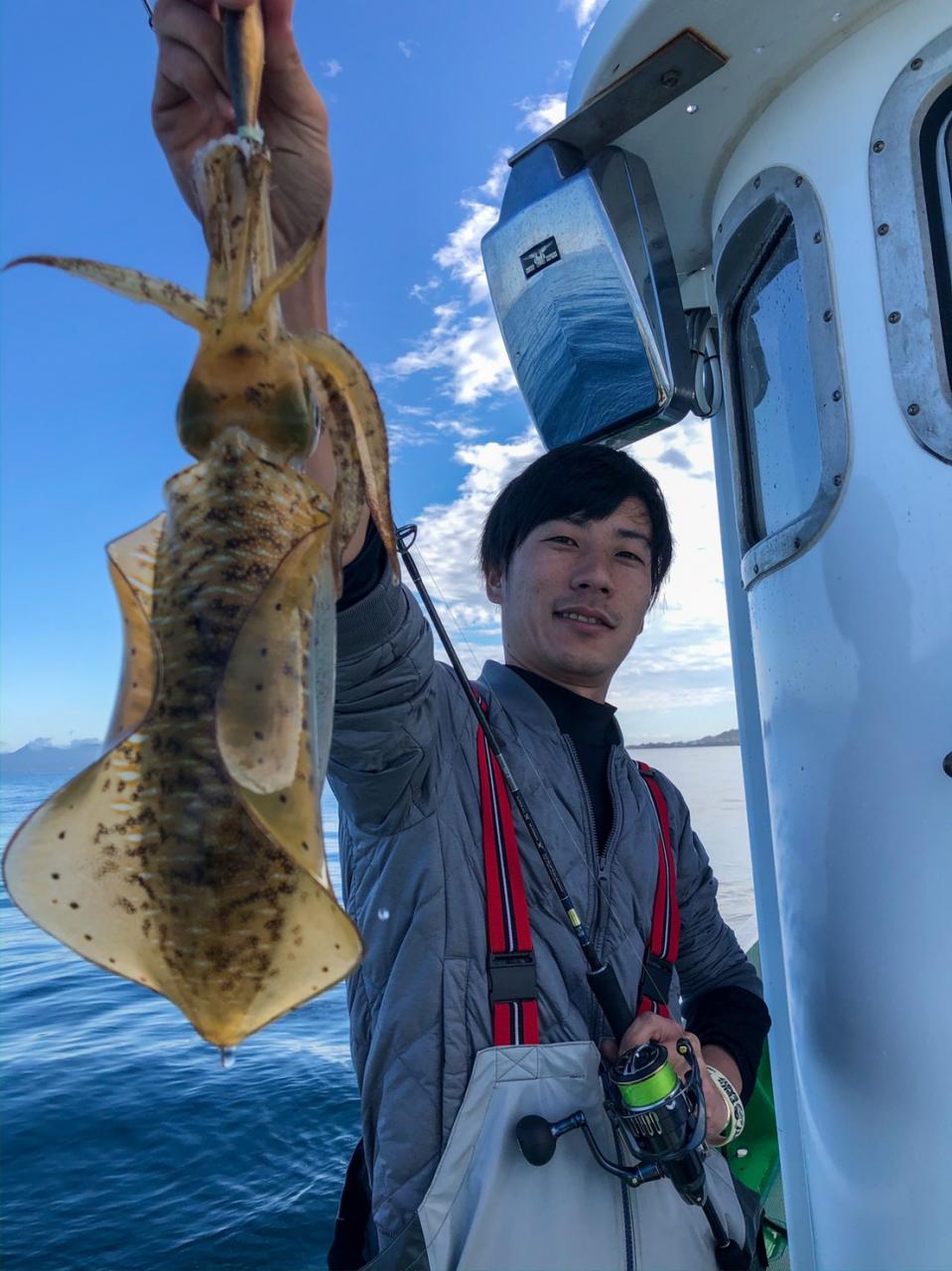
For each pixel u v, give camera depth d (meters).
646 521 0.94
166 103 0.49
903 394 0.76
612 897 0.79
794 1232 0.96
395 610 0.62
